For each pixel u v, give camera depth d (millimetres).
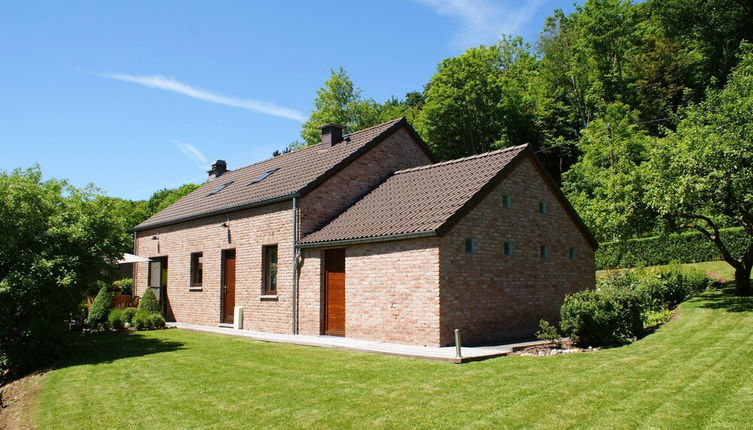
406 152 20266
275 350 13234
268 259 18172
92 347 15250
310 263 16219
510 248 15031
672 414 6578
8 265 13500
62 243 13812
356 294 14656
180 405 8242
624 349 11312
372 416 7098
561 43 47875
